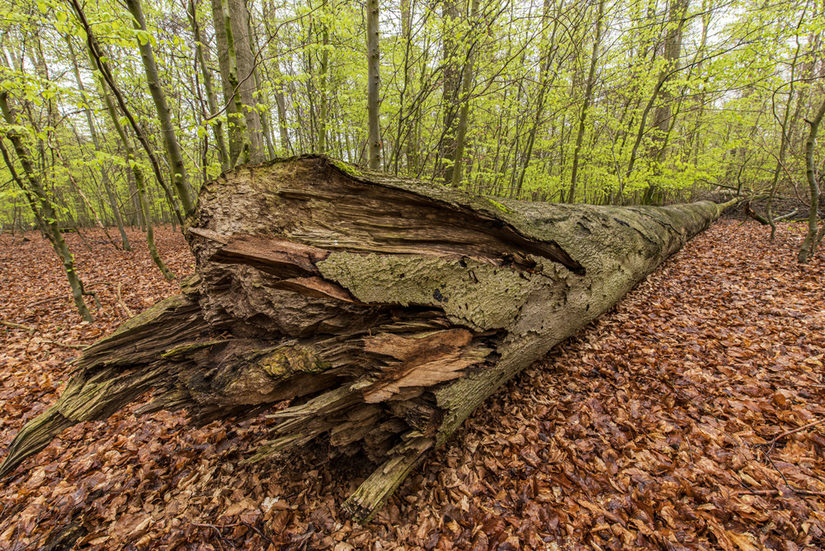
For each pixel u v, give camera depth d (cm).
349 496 190
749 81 575
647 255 395
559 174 1058
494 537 176
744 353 307
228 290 208
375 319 187
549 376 300
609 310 426
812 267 496
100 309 536
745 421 232
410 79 673
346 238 174
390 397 175
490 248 218
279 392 180
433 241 197
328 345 179
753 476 193
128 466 242
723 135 855
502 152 905
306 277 157
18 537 197
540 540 174
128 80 601
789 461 198
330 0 629
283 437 173
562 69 680
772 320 361
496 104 729
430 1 466
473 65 593
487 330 207
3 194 554
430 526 184
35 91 346
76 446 266
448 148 742
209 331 223
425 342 185
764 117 1015
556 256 246
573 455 220
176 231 1714
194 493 215
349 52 714
